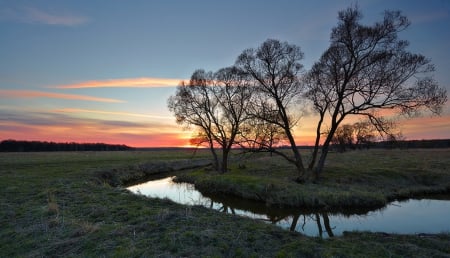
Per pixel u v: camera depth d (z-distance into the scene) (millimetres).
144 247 8094
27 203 14133
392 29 21656
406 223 14797
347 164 34781
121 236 9039
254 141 27844
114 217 11492
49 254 7953
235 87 34188
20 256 7875
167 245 8195
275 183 21844
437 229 13625
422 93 21281
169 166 47250
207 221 10625
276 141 28375
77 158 52625
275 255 7738
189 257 7449
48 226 10289
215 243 8391
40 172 28266
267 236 9188
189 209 12516
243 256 7629
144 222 10406
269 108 26469
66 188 18438
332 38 23203
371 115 23094
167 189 26906
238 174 30109
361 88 22734
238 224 10523
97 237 8938
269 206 19000
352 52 22422
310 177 24188
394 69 21562
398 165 33344
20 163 38656
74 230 9633
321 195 19000
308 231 13523
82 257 7562
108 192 17188
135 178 35250
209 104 36625
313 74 24062
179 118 37812
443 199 20859
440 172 28047
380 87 22016
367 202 18578
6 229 10289
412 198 21219
